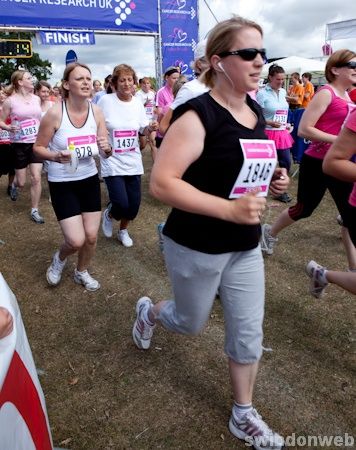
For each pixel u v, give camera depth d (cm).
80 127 298
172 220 174
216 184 158
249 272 175
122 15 1041
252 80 153
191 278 171
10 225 502
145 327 243
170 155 148
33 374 124
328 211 522
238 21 150
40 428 120
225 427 200
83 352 259
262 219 502
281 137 554
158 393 223
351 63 304
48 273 334
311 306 300
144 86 925
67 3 984
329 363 241
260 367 239
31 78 551
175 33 1109
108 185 392
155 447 191
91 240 310
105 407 215
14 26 957
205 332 275
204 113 149
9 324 104
